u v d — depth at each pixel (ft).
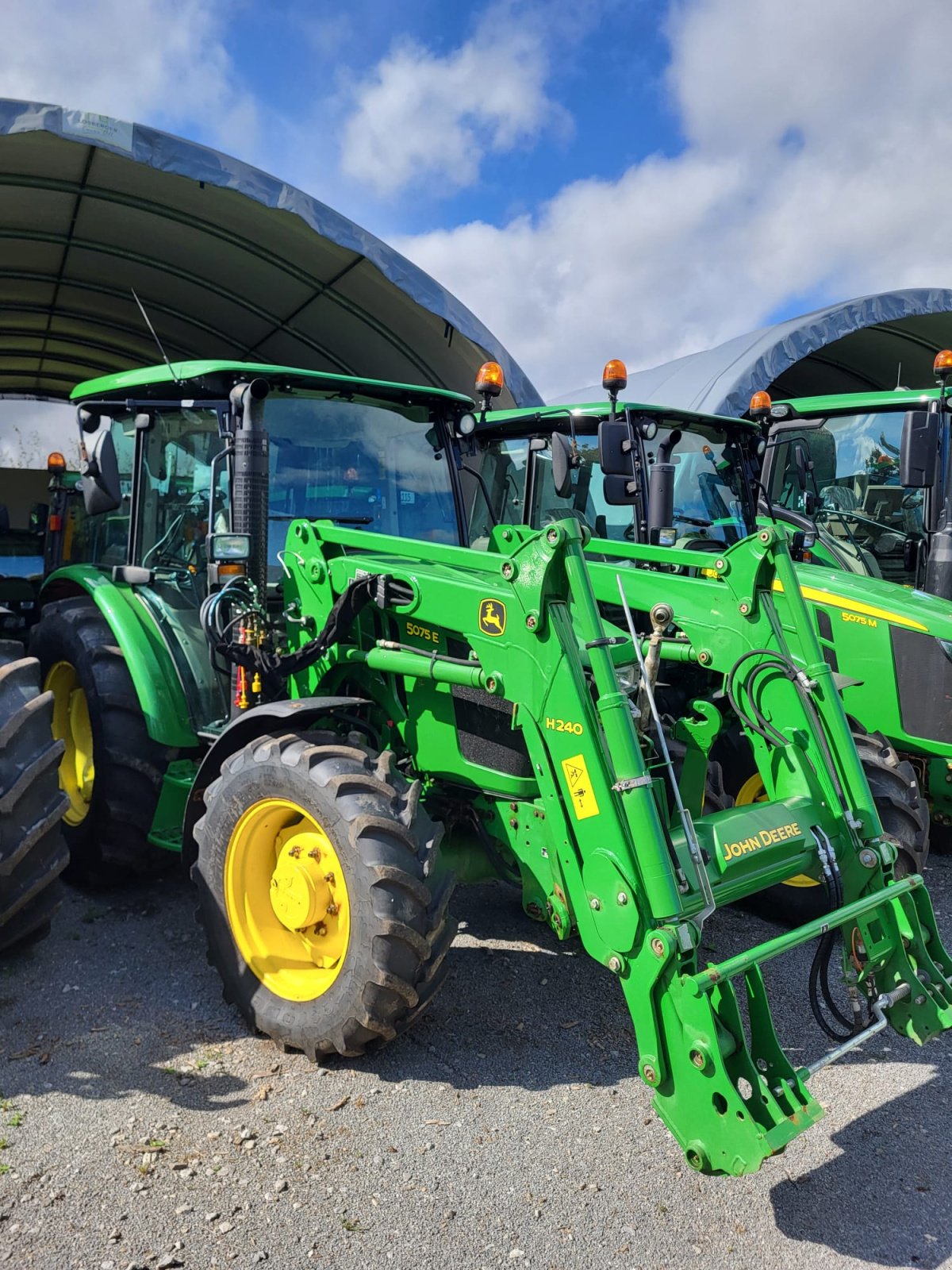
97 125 18.10
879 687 16.63
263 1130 8.97
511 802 10.61
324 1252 7.48
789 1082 8.10
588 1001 11.82
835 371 39.75
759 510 20.34
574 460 16.72
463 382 26.61
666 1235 7.82
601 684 8.76
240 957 10.69
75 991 11.66
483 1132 9.08
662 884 8.39
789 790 10.52
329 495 13.39
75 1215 7.76
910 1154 9.00
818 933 8.92
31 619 22.47
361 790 9.79
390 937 9.29
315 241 22.52
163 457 14.11
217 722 12.98
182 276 26.37
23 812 11.43
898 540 19.75
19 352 32.50
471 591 10.11
